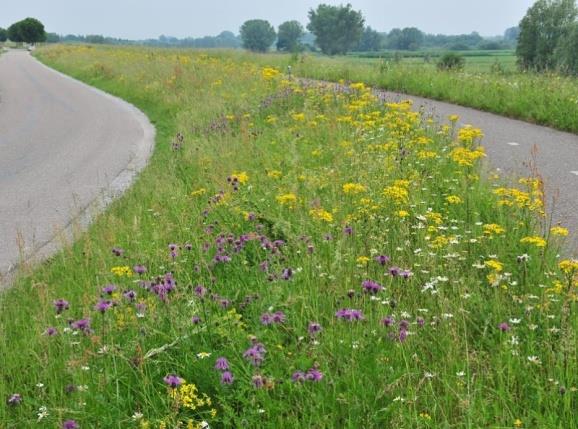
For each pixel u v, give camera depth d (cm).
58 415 376
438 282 481
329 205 700
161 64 3100
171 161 1065
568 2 6047
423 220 611
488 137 1195
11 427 377
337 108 1375
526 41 6259
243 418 350
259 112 1558
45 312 496
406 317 437
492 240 557
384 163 812
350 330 405
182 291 494
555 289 435
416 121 1139
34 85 3719
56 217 937
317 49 17350
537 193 614
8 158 1485
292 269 523
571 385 359
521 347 405
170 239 679
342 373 383
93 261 639
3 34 16575
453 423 344
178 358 416
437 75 2094
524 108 1467
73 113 2323
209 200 751
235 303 495
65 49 7062
